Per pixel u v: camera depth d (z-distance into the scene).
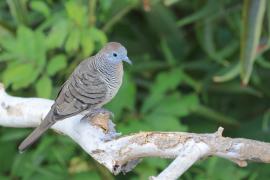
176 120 12.17
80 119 8.78
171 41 13.72
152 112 12.29
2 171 12.82
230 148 7.82
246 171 12.58
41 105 9.23
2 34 12.47
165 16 13.23
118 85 9.47
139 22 14.03
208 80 13.47
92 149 8.31
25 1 12.48
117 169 8.16
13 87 11.45
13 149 12.85
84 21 11.59
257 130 13.51
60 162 12.23
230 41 13.94
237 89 13.55
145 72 13.77
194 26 13.99
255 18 11.74
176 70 12.94
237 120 14.26
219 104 14.30
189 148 7.75
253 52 11.83
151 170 11.82
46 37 12.10
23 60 11.61
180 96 12.52
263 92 14.22
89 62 9.41
